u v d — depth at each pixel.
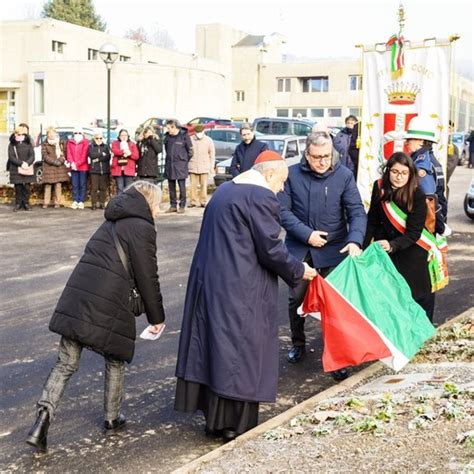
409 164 6.09
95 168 17.62
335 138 14.27
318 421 4.93
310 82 70.25
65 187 18.64
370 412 5.03
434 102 9.93
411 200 6.12
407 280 6.31
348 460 4.22
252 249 4.82
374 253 6.00
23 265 11.17
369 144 10.51
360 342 5.52
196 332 4.91
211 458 4.46
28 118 48.66
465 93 64.94
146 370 6.53
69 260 11.58
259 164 5.02
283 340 7.46
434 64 9.88
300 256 6.39
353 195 6.37
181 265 11.24
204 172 18.42
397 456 4.20
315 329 7.80
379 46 10.26
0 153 21.70
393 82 10.20
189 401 4.98
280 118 28.42
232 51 71.75
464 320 7.53
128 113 48.06
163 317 5.08
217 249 4.84
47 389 4.90
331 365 5.57
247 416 4.89
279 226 4.89
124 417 5.36
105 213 5.04
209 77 53.38
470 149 36.97
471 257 11.78
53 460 4.77
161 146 18.86
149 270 4.94
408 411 4.97
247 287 4.80
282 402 5.78
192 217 16.61
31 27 49.47
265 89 71.25
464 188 25.06
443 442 4.33
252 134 12.96
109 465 4.70
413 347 5.68
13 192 19.56
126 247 4.92
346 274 5.79
